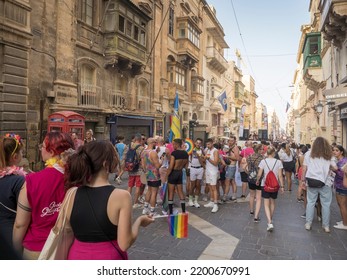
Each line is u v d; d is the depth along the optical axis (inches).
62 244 77.0
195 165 300.4
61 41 466.3
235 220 253.0
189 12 1015.6
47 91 441.4
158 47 803.4
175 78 893.8
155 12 780.6
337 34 505.4
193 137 1004.6
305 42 844.6
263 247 189.9
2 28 351.6
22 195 90.8
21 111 391.5
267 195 225.8
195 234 213.6
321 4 538.9
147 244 191.3
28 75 404.5
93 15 556.4
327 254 179.6
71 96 487.8
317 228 233.6
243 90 2009.1
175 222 108.8
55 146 96.0
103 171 77.9
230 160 323.0
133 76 692.7
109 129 605.9
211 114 1282.0
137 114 682.2
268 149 229.8
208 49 1205.1
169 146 363.6
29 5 396.8
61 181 93.3
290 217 267.7
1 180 99.3
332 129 668.1
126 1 589.6
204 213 275.7
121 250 73.6
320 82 786.8
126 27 611.8
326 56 738.2
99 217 72.2
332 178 225.5
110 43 575.5
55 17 457.1
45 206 90.9
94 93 546.9
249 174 267.9
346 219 230.7
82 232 73.0
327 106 742.5
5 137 106.9
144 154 266.7
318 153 223.6
